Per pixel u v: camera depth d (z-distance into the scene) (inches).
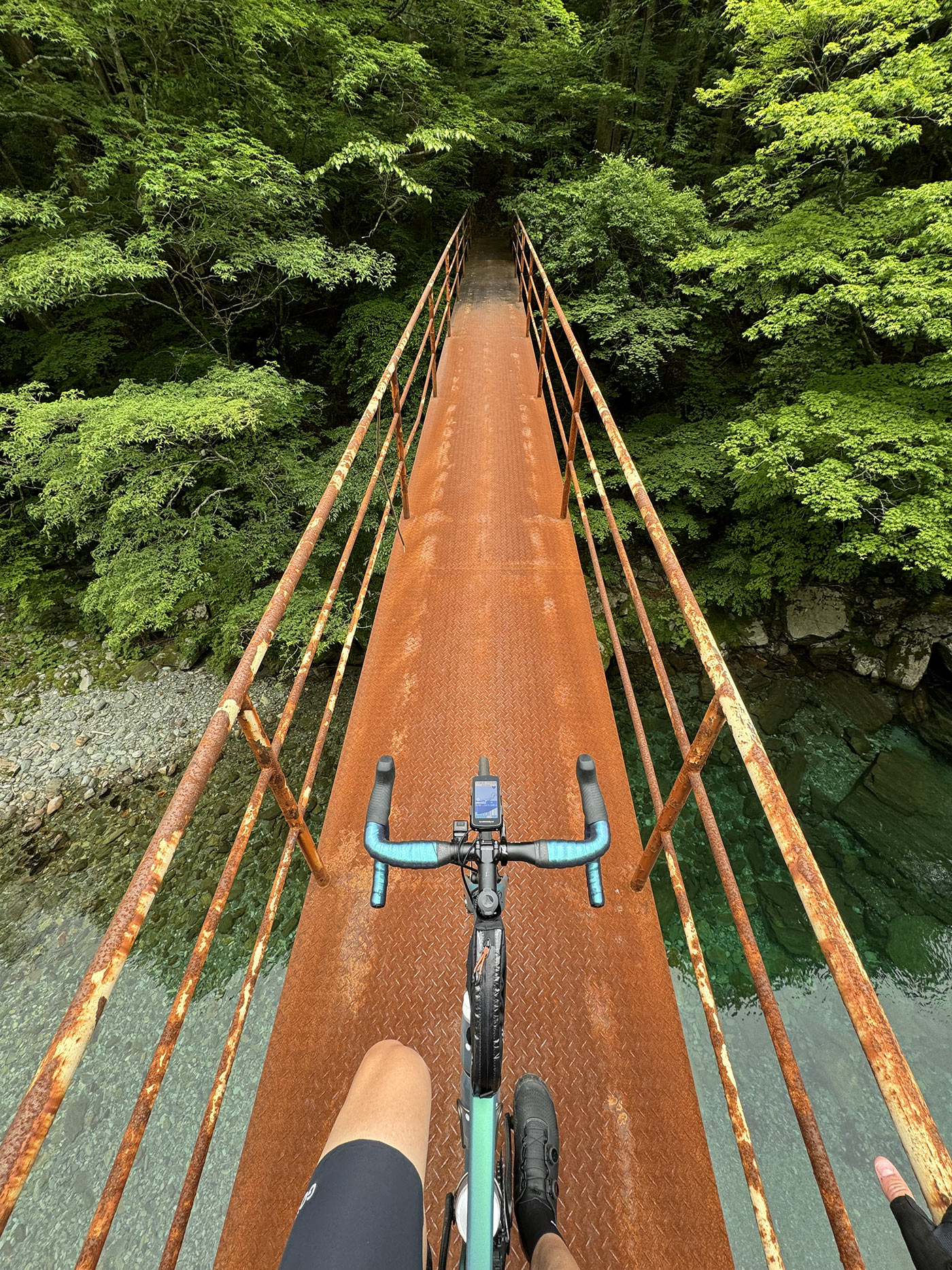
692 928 63.5
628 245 429.4
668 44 581.0
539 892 84.0
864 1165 222.1
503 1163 50.4
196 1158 49.2
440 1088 68.0
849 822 327.3
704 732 58.1
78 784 353.7
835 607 437.7
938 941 276.2
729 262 346.0
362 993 75.4
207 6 329.7
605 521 454.0
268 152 327.6
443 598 139.1
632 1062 69.2
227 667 423.5
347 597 419.5
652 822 345.7
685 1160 62.6
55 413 313.3
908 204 297.4
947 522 304.2
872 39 316.8
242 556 384.8
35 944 283.7
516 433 216.7
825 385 351.9
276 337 507.5
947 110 296.4
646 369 434.3
